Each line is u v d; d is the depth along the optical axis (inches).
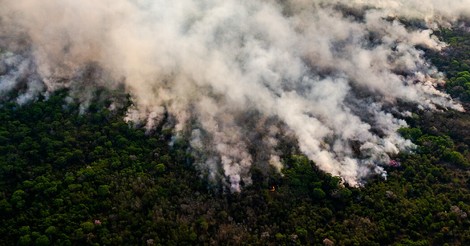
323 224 6146.7
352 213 6250.0
